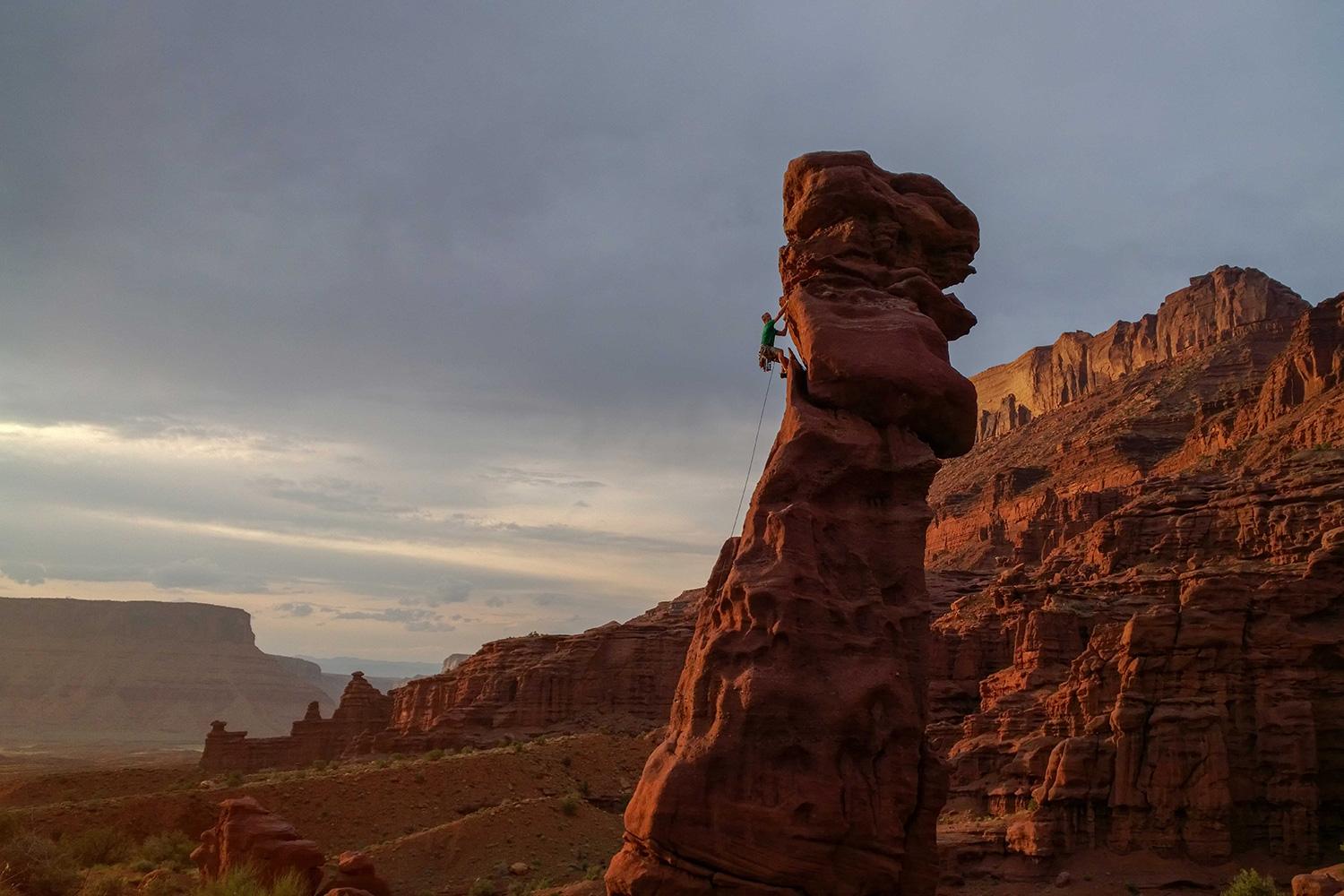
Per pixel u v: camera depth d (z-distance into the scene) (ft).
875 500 91.71
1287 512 232.12
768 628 85.10
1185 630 181.98
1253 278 654.53
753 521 91.61
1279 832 167.73
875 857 81.10
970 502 606.96
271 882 160.45
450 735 380.17
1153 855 168.86
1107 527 281.74
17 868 168.25
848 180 100.89
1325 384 337.72
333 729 447.83
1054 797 177.58
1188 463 422.41
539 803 249.34
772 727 82.48
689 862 80.94
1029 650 242.17
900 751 83.71
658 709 386.52
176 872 201.05
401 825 251.80
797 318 97.40
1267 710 174.29
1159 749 174.09
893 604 88.84
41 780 319.88
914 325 94.02
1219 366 581.12
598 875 200.34
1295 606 183.93
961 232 105.50
